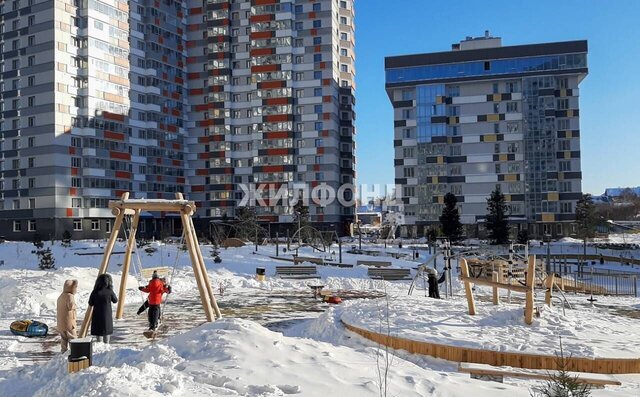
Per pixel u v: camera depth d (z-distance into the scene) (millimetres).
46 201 69438
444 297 20344
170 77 87812
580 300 21625
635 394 7684
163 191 85688
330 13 87125
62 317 10383
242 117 89312
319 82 87000
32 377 7254
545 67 80688
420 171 83938
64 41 71250
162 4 86750
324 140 86500
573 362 8961
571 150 81250
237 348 8141
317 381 6902
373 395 6477
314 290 21219
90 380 6344
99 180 74375
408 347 10438
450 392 6828
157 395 5973
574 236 78938
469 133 83500
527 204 80688
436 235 61562
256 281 25938
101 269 13633
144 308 13156
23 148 70938
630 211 114438
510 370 8898
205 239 52906
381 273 29766
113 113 77125
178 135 89125
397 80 84812
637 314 17562
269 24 88188
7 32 72875
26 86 71188
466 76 82688
